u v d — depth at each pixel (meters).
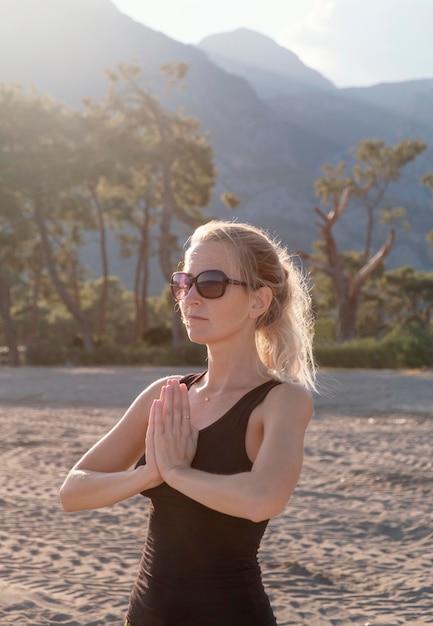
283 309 2.37
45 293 85.94
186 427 2.15
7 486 8.83
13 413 16.69
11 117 50.91
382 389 23.70
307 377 2.44
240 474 2.04
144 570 2.20
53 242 75.19
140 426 2.42
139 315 72.56
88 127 54.53
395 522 7.46
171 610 2.12
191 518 2.13
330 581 5.77
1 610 4.83
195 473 2.07
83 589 5.40
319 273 84.44
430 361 37.19
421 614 5.07
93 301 95.75
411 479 9.46
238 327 2.26
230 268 2.25
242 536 2.12
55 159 51.50
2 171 48.69
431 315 97.38
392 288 99.00
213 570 2.11
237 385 2.27
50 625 4.64
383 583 5.71
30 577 5.64
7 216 50.16
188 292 2.27
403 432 13.77
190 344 44.00
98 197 72.19
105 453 2.41
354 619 4.99
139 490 2.15
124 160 57.16
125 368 39.69
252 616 2.12
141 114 58.94
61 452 11.14
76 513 7.64
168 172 59.22
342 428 14.40
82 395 22.09
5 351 58.06
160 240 58.72
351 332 52.12
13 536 6.76
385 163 70.81
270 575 5.91
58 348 46.81
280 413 2.14
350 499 8.47
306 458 10.93
